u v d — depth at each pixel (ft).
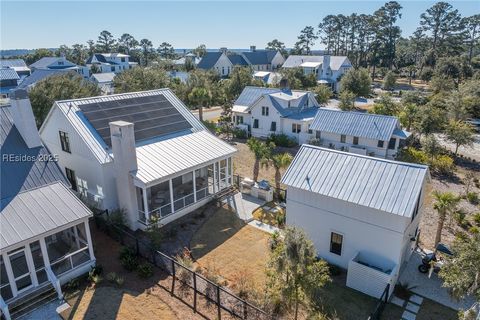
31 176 57.16
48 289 48.44
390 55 330.75
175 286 50.31
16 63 298.35
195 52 479.41
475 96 154.30
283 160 76.95
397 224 47.44
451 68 249.34
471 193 79.36
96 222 67.00
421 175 48.70
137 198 69.05
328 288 50.26
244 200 77.87
